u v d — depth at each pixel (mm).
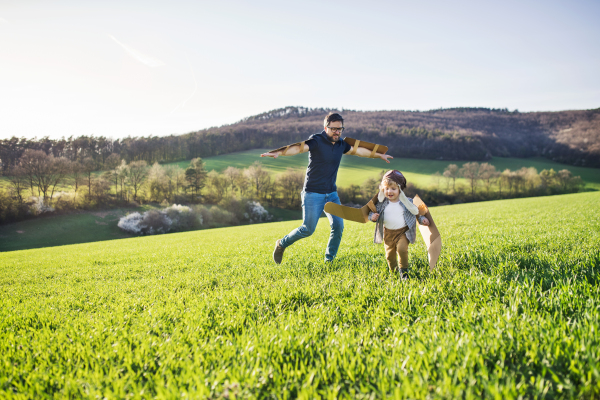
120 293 5270
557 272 3820
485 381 1810
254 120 190250
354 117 151750
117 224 59469
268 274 5484
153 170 74000
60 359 2604
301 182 75562
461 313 2850
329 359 2273
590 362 1865
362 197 70438
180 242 18719
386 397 1765
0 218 55219
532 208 19688
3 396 2088
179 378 2133
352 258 6035
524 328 2354
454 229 10336
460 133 105938
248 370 2141
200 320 3295
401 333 2631
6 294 6355
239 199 67625
